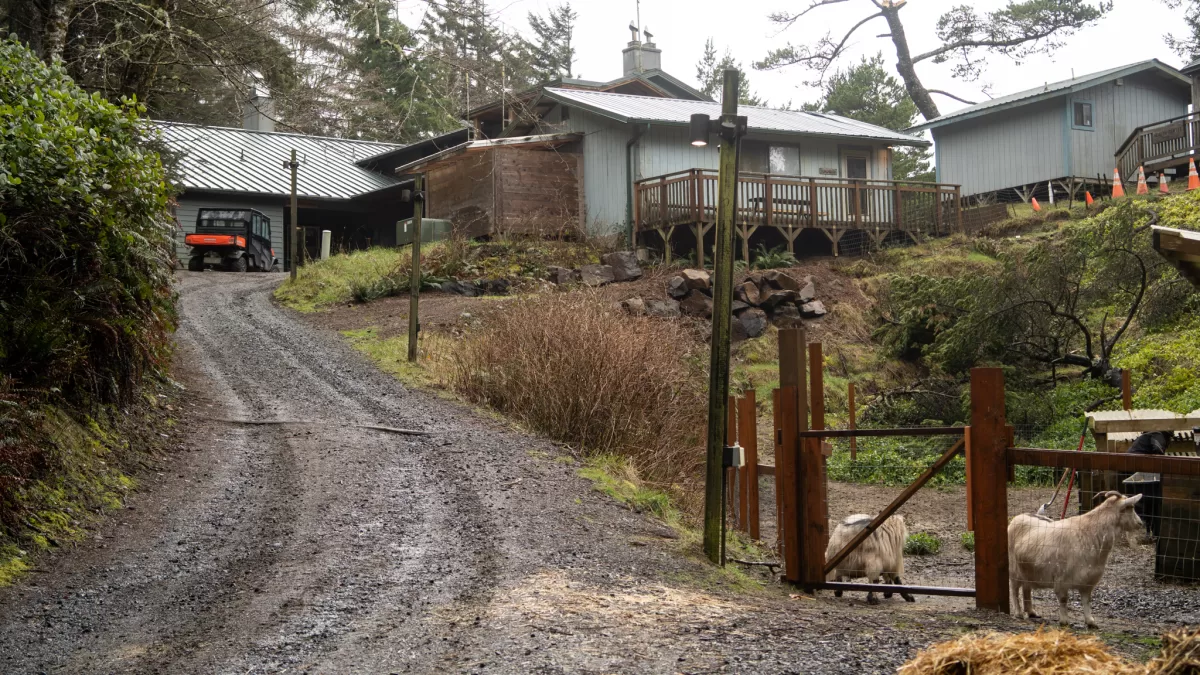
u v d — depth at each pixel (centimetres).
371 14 1495
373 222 3634
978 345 1781
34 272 955
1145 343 1831
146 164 1074
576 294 1548
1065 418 1611
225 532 857
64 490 862
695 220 2281
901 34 4225
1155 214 1872
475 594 689
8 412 828
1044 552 675
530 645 556
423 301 2111
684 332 1664
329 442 1176
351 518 909
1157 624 680
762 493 1447
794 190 2478
